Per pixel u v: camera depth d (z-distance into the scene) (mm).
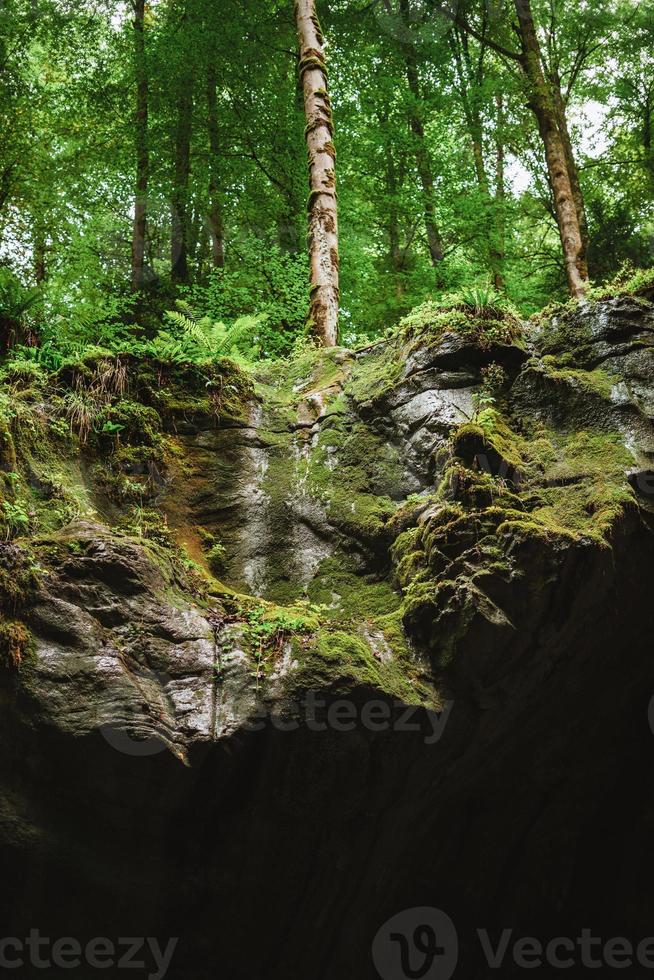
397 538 5977
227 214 16281
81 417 6395
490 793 6055
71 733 4344
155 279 15898
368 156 17438
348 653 4898
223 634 5051
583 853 6594
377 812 5062
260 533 6461
